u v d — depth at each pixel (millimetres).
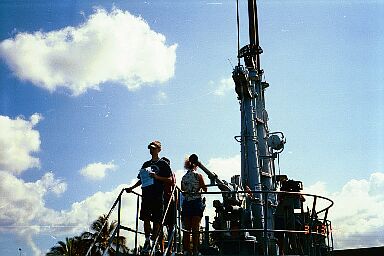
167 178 7848
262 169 13094
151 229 7828
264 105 14445
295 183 10094
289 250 9781
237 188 10461
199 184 8477
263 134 13555
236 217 9602
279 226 10094
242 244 9352
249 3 15352
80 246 50719
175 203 7973
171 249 7660
